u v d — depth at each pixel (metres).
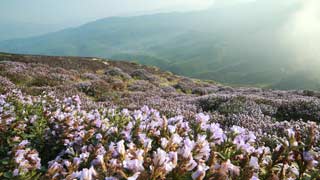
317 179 3.27
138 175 2.89
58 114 6.36
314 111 12.54
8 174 3.99
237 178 3.06
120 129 5.13
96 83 20.64
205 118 4.52
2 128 5.60
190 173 3.16
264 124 9.59
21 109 7.15
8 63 28.77
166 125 4.52
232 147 3.83
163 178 2.92
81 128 5.50
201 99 15.74
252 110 12.62
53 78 23.27
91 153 4.18
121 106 13.51
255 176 3.18
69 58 44.41
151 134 4.54
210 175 3.05
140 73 36.72
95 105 11.15
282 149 3.37
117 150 3.44
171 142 3.60
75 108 7.96
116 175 3.10
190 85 32.44
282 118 12.75
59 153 5.02
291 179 3.24
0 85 14.79
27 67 27.47
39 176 4.16
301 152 3.37
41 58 39.62
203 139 3.48
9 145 5.21
